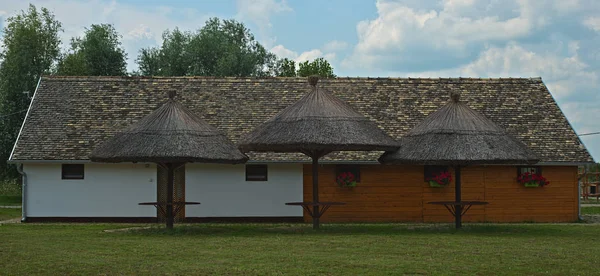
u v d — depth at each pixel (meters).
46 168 26.38
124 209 26.47
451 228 22.50
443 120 22.08
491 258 14.69
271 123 21.56
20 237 19.05
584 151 27.69
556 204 27.61
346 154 26.72
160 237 19.34
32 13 46.34
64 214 26.34
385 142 21.31
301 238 18.97
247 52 56.06
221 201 26.64
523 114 29.23
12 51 43.84
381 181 27.14
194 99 29.08
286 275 12.40
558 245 17.44
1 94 43.09
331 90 29.84
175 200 26.58
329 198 26.92
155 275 12.41
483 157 20.95
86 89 29.16
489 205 27.36
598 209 34.91
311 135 20.56
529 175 27.30
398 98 29.61
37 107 28.11
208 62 55.09
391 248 16.44
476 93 30.16
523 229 22.25
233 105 28.84
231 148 21.73
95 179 26.45
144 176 26.52
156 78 30.00
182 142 20.78
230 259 14.39
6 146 42.34
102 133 27.19
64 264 13.59
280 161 26.23
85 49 51.56
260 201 26.73
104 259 14.35
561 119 29.06
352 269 13.06
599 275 12.71
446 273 12.70
